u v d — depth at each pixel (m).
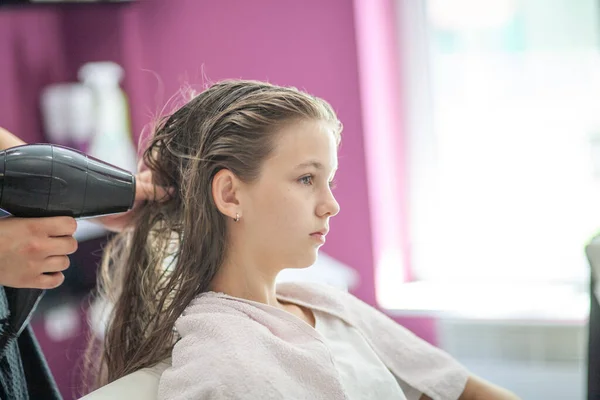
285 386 0.89
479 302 2.48
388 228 2.57
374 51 2.47
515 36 2.50
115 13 2.52
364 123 2.36
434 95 2.60
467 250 2.65
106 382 1.11
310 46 2.38
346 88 2.36
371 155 2.42
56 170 0.88
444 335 2.51
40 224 0.88
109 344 1.10
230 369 0.87
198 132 1.02
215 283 1.02
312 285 1.15
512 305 2.46
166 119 1.10
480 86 2.55
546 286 2.56
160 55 2.54
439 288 2.60
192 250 1.00
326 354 0.95
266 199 0.97
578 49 2.45
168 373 0.91
